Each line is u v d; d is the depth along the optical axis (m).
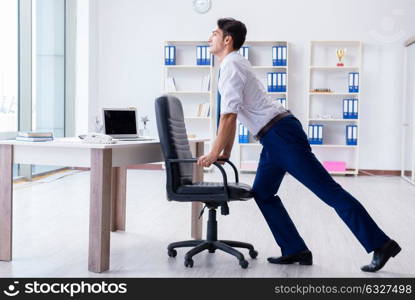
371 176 7.48
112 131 3.22
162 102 2.66
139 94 8.02
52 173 6.97
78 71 7.57
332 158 7.79
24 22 5.89
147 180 6.57
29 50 5.92
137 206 4.60
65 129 7.33
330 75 7.71
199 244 2.81
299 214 4.29
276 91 7.50
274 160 2.64
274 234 2.78
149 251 3.00
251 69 2.65
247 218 4.07
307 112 7.71
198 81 7.93
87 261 2.73
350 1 7.62
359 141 7.71
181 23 7.90
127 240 3.28
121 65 8.02
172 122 2.71
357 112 7.42
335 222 3.97
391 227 3.82
